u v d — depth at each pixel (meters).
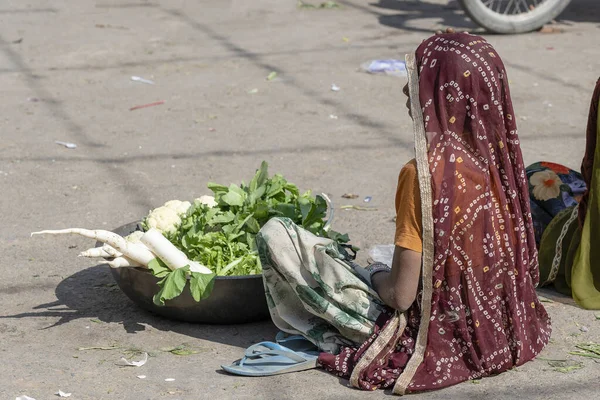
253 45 16.55
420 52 5.35
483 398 5.52
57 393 5.57
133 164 10.33
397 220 5.49
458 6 20.27
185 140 11.22
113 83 13.93
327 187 9.66
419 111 5.30
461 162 5.27
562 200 7.37
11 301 7.00
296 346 6.12
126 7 20.36
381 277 5.71
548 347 6.27
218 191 7.04
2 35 17.30
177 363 6.00
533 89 13.49
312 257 5.75
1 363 5.97
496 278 5.61
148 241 6.21
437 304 5.51
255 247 6.58
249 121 12.02
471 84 5.19
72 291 7.20
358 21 18.73
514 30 17.17
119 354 6.12
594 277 6.91
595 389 5.66
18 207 9.05
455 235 5.38
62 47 16.31
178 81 14.06
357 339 5.87
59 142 11.09
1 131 11.51
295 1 20.98
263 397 5.54
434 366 5.58
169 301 6.40
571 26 18.11
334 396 5.55
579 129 11.58
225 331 6.49
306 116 12.25
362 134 11.49
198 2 20.98
